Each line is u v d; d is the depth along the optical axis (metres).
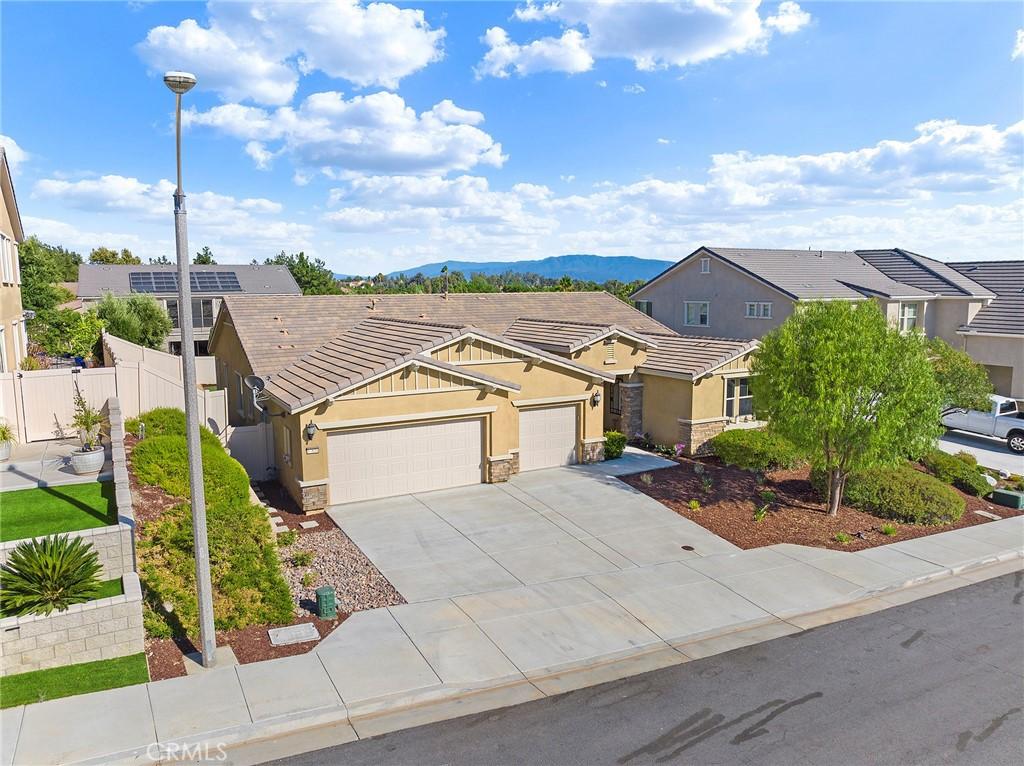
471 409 18.78
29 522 12.61
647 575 13.88
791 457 20.45
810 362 16.61
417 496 18.30
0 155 20.78
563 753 8.48
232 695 9.42
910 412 16.67
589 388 21.58
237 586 12.12
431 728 8.99
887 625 12.16
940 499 17.83
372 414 17.50
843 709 9.51
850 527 17.14
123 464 14.39
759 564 14.64
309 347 23.98
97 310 37.91
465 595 12.78
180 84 8.89
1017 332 32.81
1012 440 26.41
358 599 12.55
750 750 8.57
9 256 22.81
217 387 31.91
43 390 18.47
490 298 32.09
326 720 9.09
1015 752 8.59
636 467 21.28
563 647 11.03
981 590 13.81
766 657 10.95
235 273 53.16
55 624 9.98
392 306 28.91
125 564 11.88
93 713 8.95
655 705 9.56
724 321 40.03
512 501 18.03
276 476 19.83
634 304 46.34
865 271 41.88
